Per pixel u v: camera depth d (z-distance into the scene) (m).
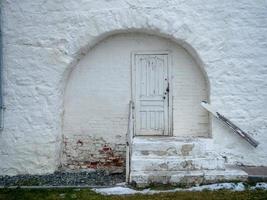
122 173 7.22
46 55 7.28
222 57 7.13
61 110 7.52
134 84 7.64
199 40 7.13
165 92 7.63
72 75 7.66
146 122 7.67
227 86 7.13
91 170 7.52
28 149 7.25
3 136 7.25
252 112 7.11
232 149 7.13
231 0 7.13
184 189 5.66
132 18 7.22
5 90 7.27
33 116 7.25
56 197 5.38
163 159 6.30
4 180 6.73
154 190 5.65
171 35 7.18
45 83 7.28
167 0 7.18
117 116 7.61
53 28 7.27
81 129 7.63
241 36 7.12
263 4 7.13
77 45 7.25
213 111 7.11
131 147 6.60
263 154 7.08
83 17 7.27
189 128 7.54
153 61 7.65
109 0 7.25
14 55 7.29
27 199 5.31
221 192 5.39
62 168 7.60
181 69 7.59
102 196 5.38
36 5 7.29
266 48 7.11
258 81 7.11
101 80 7.64
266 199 5.05
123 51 7.64
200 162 6.29
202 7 7.14
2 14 7.30
